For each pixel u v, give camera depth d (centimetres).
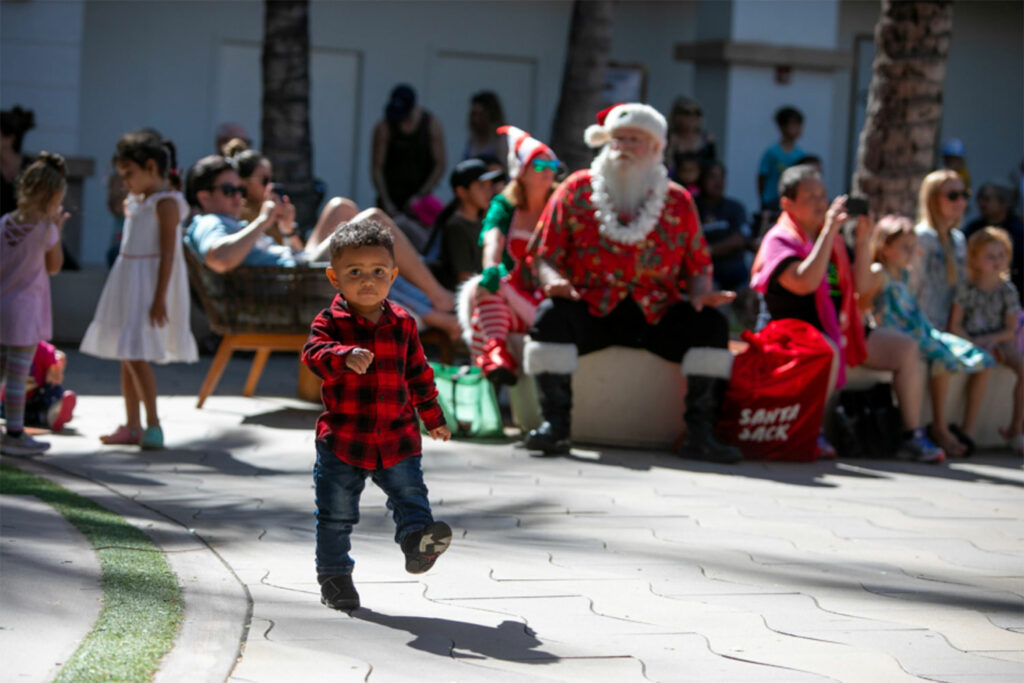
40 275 646
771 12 1605
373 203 1708
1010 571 495
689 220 737
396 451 402
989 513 609
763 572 476
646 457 727
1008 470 745
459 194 903
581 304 739
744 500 614
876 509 607
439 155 1283
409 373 413
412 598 426
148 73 1582
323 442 404
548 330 723
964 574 487
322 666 352
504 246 783
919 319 793
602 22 1233
